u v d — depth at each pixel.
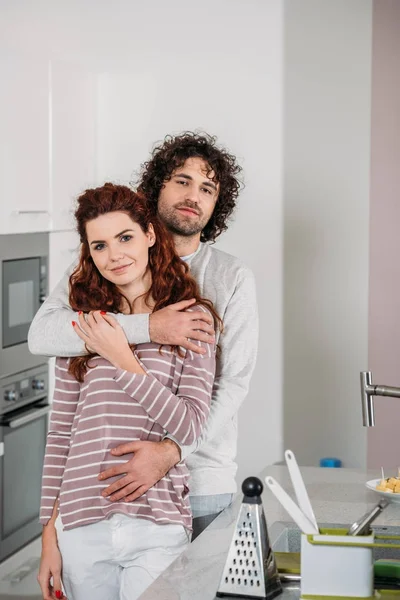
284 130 3.74
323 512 2.11
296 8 3.70
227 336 2.22
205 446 2.22
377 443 3.75
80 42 3.85
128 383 1.91
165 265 2.07
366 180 3.70
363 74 3.68
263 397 3.82
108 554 1.91
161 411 1.91
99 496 1.92
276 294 3.78
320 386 3.78
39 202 3.42
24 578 3.38
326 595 1.53
